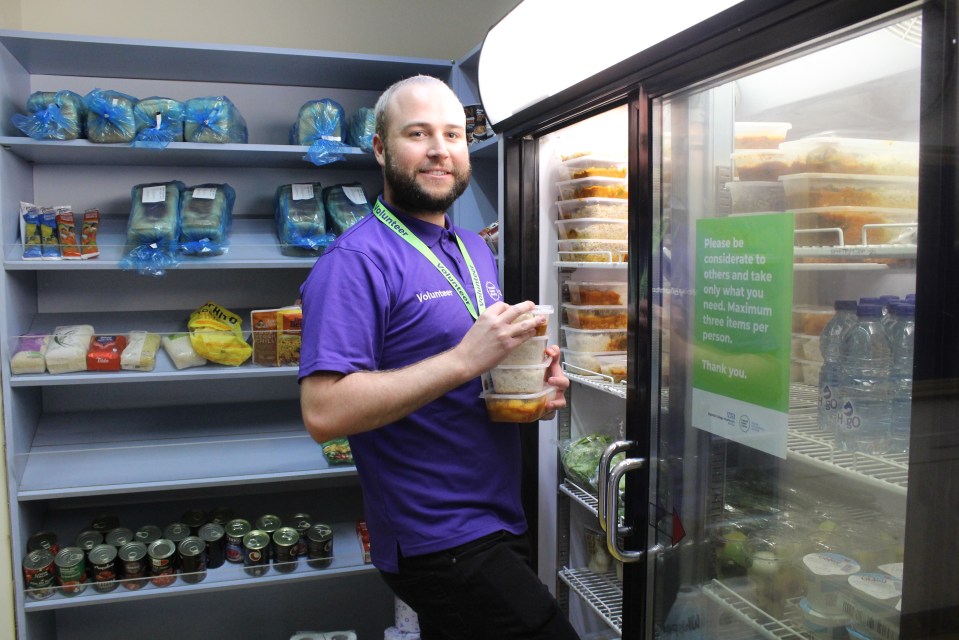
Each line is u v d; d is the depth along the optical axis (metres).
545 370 1.56
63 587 2.43
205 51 2.52
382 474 1.52
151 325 2.78
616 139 2.02
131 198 2.83
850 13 0.92
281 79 2.96
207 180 2.97
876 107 1.03
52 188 2.81
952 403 0.83
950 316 0.83
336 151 2.65
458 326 1.54
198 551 2.51
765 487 1.29
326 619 3.02
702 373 1.37
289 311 2.61
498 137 2.22
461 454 1.52
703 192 1.34
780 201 1.19
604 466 1.51
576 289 2.14
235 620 2.93
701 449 1.39
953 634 0.84
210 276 2.99
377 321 1.46
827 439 1.15
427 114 1.51
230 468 2.59
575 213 2.08
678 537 1.45
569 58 1.61
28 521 2.56
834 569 1.18
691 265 1.38
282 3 3.09
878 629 1.11
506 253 2.20
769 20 1.04
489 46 2.05
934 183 0.84
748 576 1.33
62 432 2.70
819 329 1.16
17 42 2.40
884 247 0.98
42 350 2.45
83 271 2.85
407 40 3.27
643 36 1.33
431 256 1.57
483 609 1.50
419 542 1.49
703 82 1.25
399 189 1.54
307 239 2.67
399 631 2.73
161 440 2.70
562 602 2.33
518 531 1.62
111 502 2.86
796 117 1.18
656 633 1.51
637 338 1.46
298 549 2.63
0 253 2.37
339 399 1.35
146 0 2.93
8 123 2.48
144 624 2.85
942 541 0.85
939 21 0.83
